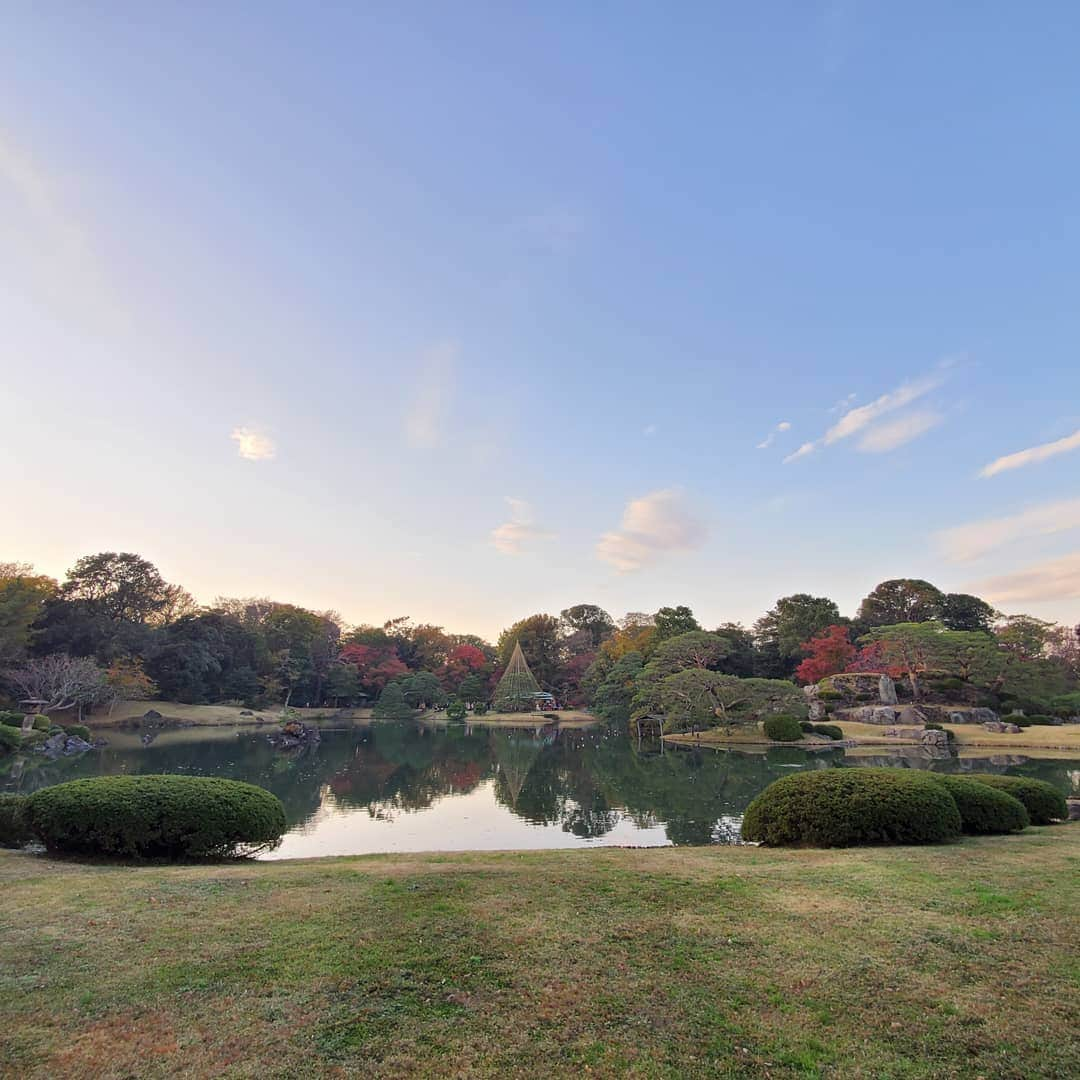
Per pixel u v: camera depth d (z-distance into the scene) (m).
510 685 64.06
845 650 49.84
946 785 8.54
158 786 7.79
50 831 7.32
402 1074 2.88
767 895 5.37
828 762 25.19
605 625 81.19
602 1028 3.26
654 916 4.87
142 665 50.12
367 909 5.06
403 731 49.06
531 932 4.54
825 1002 3.50
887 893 5.34
